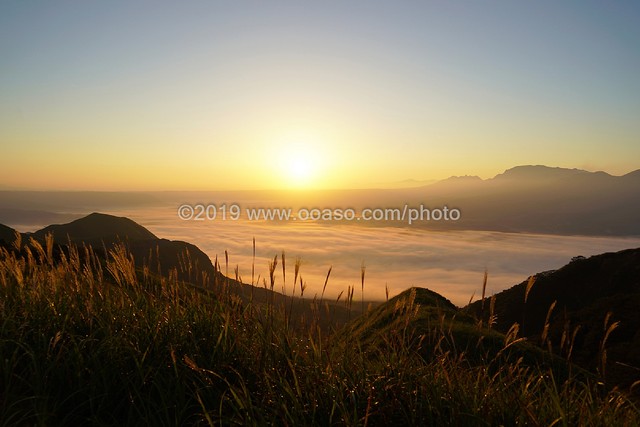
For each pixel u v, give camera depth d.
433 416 3.74
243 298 4.82
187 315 4.79
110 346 4.11
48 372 3.87
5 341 4.05
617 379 4.91
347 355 4.45
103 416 3.71
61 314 4.66
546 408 3.95
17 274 5.00
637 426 3.74
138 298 5.09
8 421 3.34
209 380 3.94
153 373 4.00
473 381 4.28
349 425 3.40
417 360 4.48
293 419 3.44
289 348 4.36
